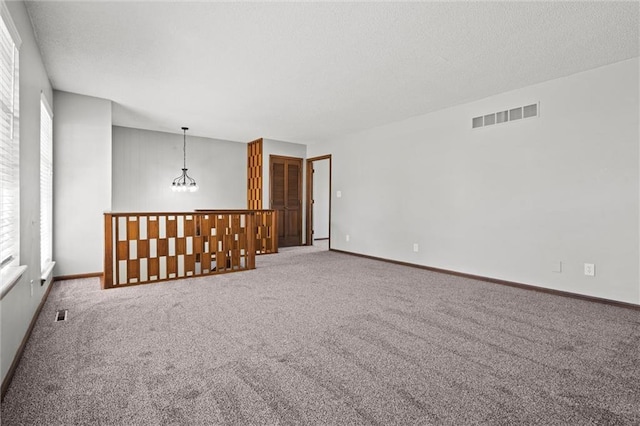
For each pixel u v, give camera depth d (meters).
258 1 2.30
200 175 7.20
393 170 5.60
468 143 4.50
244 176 7.79
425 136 5.07
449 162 4.73
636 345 2.36
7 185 2.10
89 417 1.54
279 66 3.38
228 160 7.56
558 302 3.37
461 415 1.58
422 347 2.30
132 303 3.25
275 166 7.37
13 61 2.12
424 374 1.95
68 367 2.00
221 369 1.99
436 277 4.48
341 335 2.50
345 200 6.62
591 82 3.40
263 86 3.95
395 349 2.27
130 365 2.03
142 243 4.07
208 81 3.80
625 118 3.20
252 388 1.79
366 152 6.15
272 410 1.61
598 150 3.37
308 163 7.84
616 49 2.97
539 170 3.80
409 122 5.32
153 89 4.07
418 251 5.18
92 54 3.14
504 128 4.11
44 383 1.83
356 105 4.67
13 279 1.82
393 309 3.12
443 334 2.53
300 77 3.65
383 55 3.12
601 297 3.37
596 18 2.47
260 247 6.64
